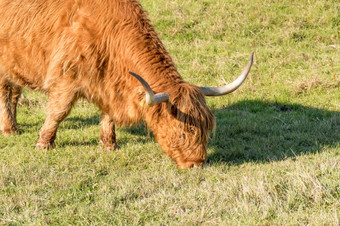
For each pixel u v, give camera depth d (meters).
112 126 8.92
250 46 14.55
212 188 6.77
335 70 12.80
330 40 14.76
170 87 7.26
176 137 7.16
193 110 7.03
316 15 15.70
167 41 14.99
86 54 7.88
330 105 11.03
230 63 13.48
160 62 7.62
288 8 16.28
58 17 8.24
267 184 6.44
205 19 15.89
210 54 14.12
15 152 8.71
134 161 8.30
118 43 7.82
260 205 6.02
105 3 8.03
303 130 9.59
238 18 15.73
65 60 7.98
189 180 7.11
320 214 5.60
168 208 6.24
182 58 14.02
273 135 9.43
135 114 7.78
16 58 8.94
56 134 9.82
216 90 7.52
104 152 8.71
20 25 8.70
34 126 10.56
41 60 8.56
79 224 5.98
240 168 7.75
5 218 6.13
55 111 8.46
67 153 8.62
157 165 8.05
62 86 8.19
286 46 14.45
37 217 6.14
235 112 11.05
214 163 7.96
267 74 12.82
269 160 7.99
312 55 13.76
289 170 7.18
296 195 6.21
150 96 6.67
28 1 8.71
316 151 8.26
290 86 12.12
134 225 5.84
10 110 10.02
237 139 9.35
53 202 6.59
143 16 8.10
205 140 7.21
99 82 8.05
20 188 7.00
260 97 11.77
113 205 6.39
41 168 7.77
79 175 7.55
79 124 10.69
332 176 6.58
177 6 16.56
